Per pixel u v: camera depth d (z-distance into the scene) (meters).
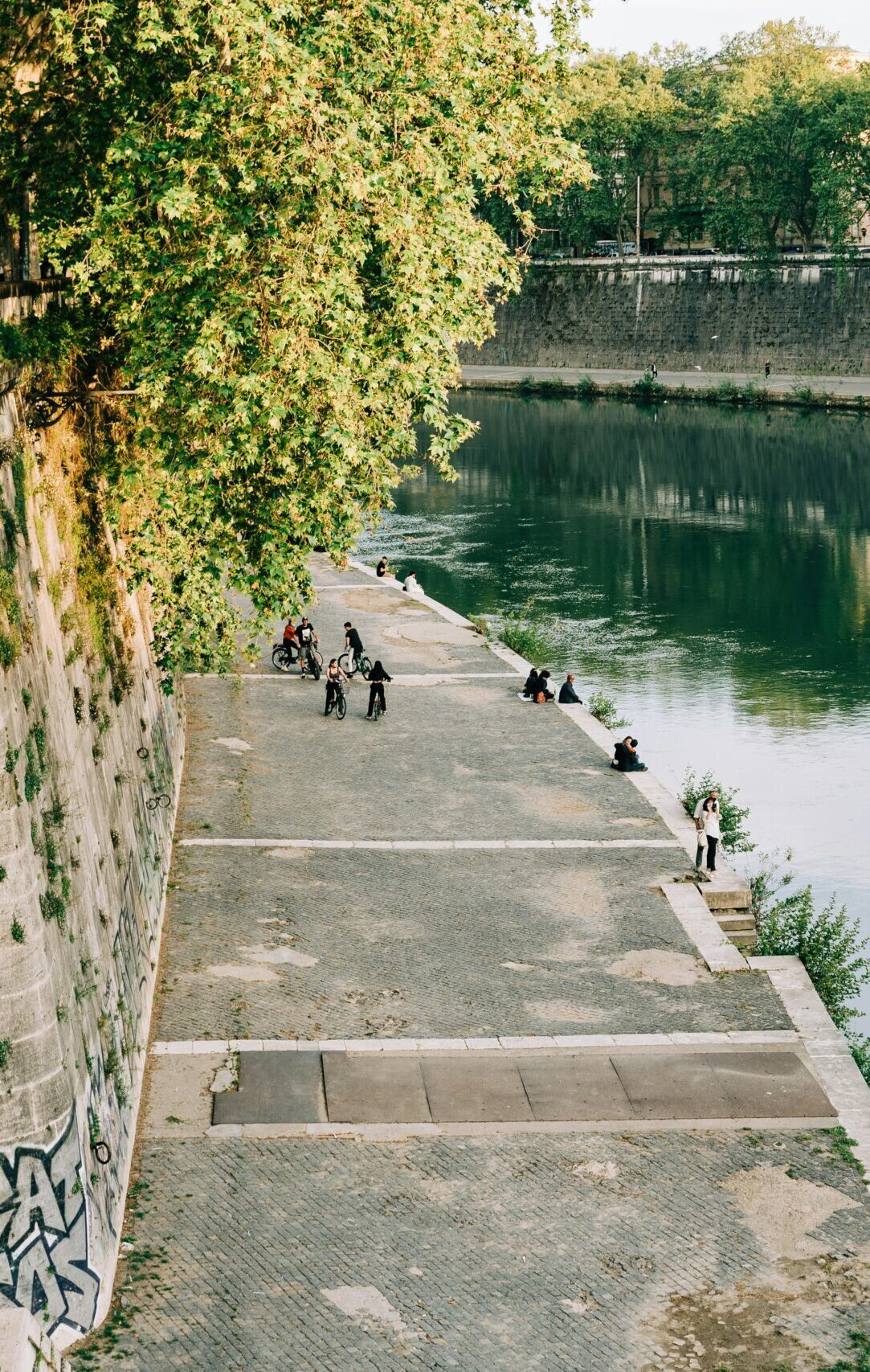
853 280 131.00
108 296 20.09
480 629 54.09
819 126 121.06
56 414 20.12
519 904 28.61
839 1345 16.39
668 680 52.38
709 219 137.25
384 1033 23.20
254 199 17.59
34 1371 12.06
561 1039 23.17
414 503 89.81
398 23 18.64
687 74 153.38
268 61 16.20
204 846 31.27
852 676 52.78
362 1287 17.12
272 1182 19.22
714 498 88.62
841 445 105.50
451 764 37.97
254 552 22.98
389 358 19.53
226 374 18.59
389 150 18.88
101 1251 16.33
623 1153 20.19
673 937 27.20
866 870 34.97
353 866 30.41
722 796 38.84
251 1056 22.31
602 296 153.88
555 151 22.06
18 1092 15.02
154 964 24.55
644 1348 16.25
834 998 26.38
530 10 21.56
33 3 15.88
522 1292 17.16
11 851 15.05
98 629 22.59
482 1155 20.05
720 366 142.50
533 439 115.31
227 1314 16.50
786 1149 20.38
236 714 42.38
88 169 17.83
